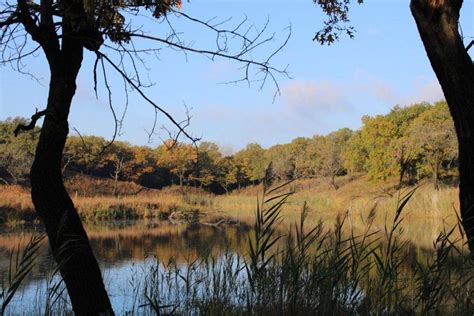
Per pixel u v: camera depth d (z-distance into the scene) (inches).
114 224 1253.7
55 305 266.2
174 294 282.4
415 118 1718.8
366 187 1621.6
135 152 2495.1
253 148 2817.4
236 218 1411.2
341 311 182.1
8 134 1868.8
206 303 211.2
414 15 182.2
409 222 781.3
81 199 1546.5
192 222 1301.7
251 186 2694.4
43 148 219.3
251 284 179.8
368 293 184.1
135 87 231.3
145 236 911.7
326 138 2464.3
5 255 611.8
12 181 1817.2
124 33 236.1
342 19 311.9
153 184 2618.1
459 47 175.5
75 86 230.8
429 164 1339.8
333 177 2078.0
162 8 237.9
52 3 226.4
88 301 214.1
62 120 223.6
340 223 201.2
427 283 172.7
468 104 172.6
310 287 182.5
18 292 365.1
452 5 176.4
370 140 1753.2
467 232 173.6
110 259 590.6
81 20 224.4
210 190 2753.4
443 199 856.3
